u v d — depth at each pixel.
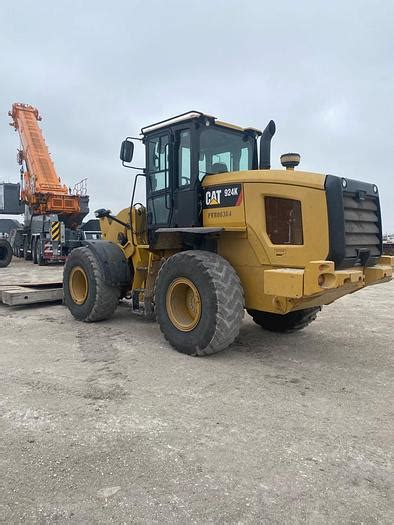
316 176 4.57
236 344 5.65
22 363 4.71
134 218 6.50
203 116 5.49
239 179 5.12
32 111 22.20
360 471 2.69
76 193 20.70
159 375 4.37
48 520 2.23
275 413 3.52
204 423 3.31
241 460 2.79
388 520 2.25
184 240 5.64
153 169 6.20
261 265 4.98
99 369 4.54
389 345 5.68
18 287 8.70
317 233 4.50
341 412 3.56
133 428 3.21
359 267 4.99
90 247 6.81
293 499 2.41
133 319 7.06
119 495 2.42
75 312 6.90
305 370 4.62
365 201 4.97
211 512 2.29
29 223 21.33
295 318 6.06
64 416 3.39
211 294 4.77
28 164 20.83
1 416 3.38
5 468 2.68
